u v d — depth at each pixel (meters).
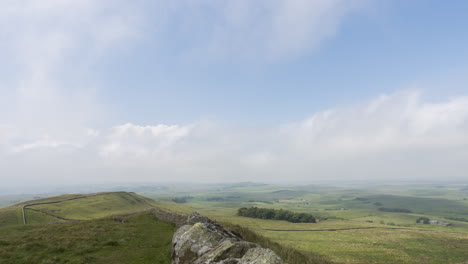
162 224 34.09
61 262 18.45
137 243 24.20
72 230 28.97
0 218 93.88
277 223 169.38
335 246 113.88
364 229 160.50
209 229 17.19
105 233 27.56
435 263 99.62
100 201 156.75
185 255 15.20
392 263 96.69
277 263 10.91
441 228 185.38
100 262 18.67
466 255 110.19
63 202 142.00
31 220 97.44
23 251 20.67
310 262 21.62
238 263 11.89
